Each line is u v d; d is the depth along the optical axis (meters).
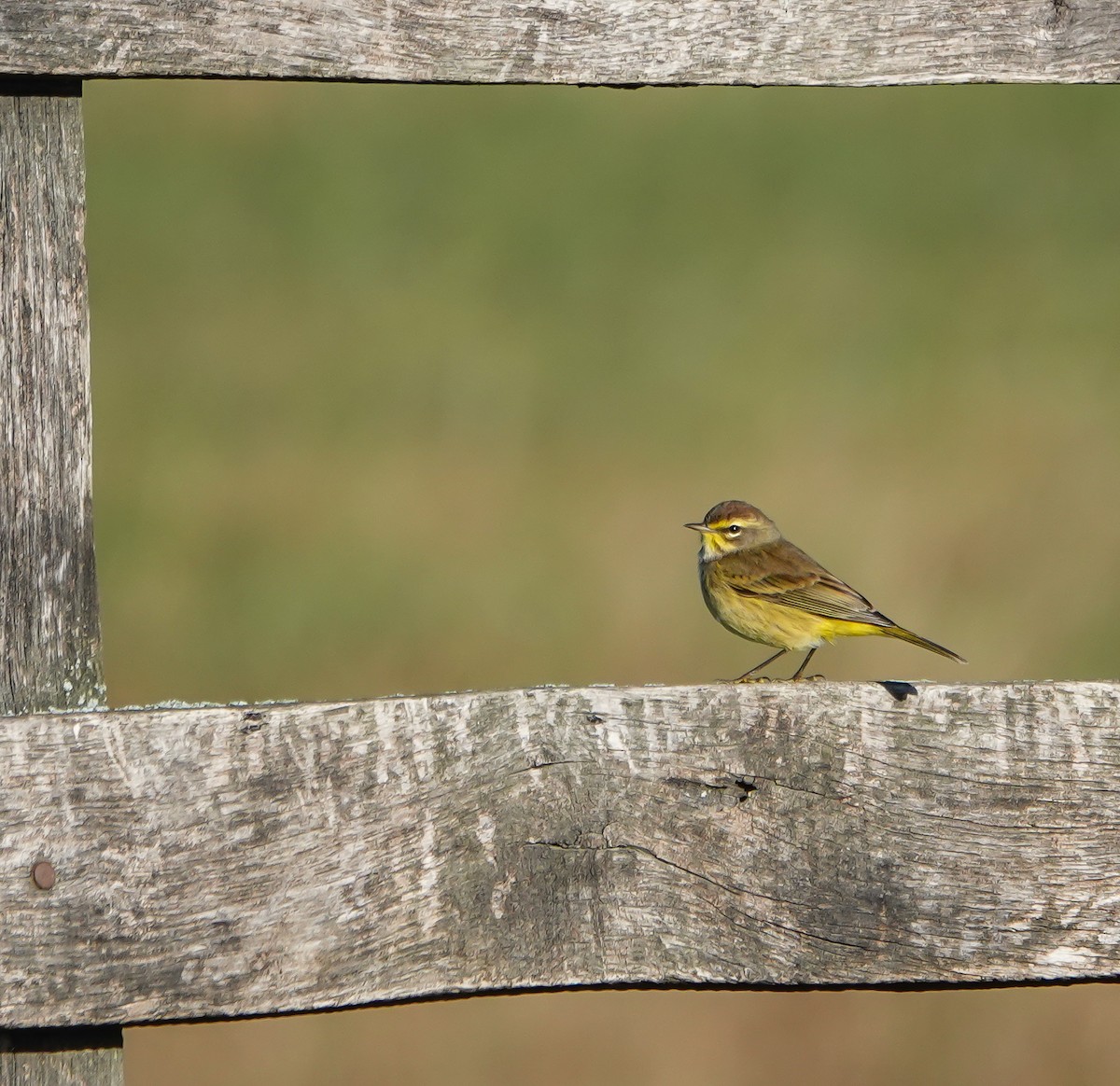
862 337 21.55
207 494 17.62
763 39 5.09
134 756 4.84
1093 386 20.09
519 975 5.06
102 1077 5.01
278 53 4.88
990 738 5.21
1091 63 5.21
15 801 4.78
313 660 15.23
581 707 5.07
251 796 4.91
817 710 5.15
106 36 4.78
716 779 5.12
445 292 22.53
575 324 21.88
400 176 25.28
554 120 27.38
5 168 4.84
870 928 5.18
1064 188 25.61
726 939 5.13
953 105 27.83
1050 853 5.24
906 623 15.88
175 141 26.39
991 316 22.12
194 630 15.44
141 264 22.89
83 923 4.83
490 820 5.04
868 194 25.45
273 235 23.89
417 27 4.94
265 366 20.44
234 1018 4.93
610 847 5.09
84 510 4.93
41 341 4.88
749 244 24.23
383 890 4.99
